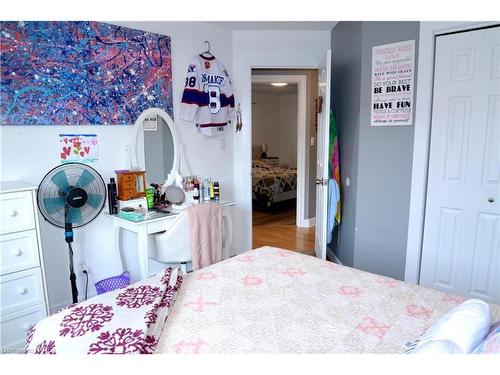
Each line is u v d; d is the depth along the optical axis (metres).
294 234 4.47
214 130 3.38
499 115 2.20
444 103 2.38
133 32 2.68
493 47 2.17
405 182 2.60
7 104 2.09
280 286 1.59
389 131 2.63
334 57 3.43
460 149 2.36
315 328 1.25
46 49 2.21
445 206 2.47
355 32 2.85
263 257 1.96
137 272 2.93
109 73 2.55
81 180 2.20
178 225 2.44
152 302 1.34
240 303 1.44
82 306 1.31
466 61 2.27
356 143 2.88
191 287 1.59
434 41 2.36
